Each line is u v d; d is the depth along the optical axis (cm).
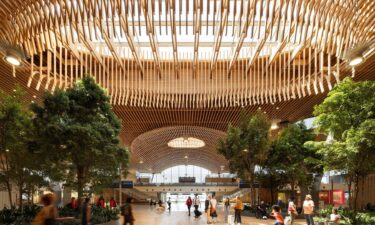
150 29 1335
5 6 1054
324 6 1037
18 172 1742
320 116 1556
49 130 1504
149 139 4391
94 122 1622
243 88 2228
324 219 1667
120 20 1260
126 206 1171
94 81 1723
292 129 2689
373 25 1071
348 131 1448
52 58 2072
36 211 1739
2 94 1644
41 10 1147
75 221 1550
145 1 1170
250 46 2067
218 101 2439
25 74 1952
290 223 1695
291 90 2091
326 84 2206
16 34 1153
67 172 1823
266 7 1216
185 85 2275
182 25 1788
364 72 2052
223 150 2695
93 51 1864
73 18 1206
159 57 2089
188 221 2239
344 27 1046
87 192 1916
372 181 2984
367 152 1476
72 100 1623
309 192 2948
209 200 2103
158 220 2303
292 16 1180
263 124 2655
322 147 1593
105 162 1669
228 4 1248
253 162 2703
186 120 3369
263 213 2366
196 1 1222
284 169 2609
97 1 1112
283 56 2077
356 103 1506
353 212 1597
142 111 2936
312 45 1611
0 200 2592
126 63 2244
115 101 2256
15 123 1564
